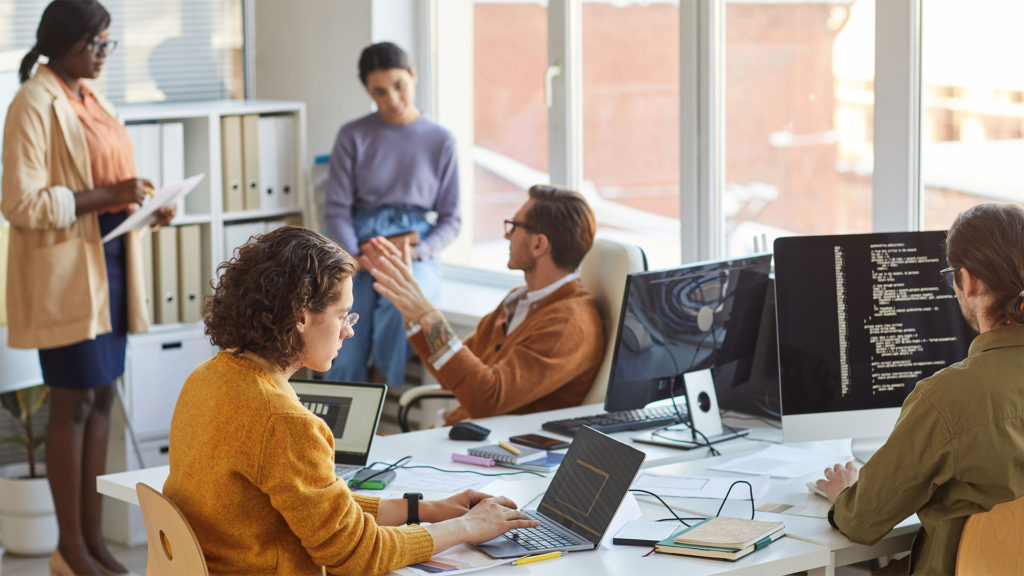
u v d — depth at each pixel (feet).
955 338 8.75
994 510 6.70
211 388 6.29
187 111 15.17
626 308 9.37
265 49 18.66
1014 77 10.39
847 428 8.63
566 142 15.31
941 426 6.76
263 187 16.08
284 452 6.16
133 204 12.91
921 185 11.30
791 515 7.60
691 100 13.32
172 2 17.65
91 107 12.79
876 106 11.37
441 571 6.57
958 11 10.77
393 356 15.47
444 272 17.95
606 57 14.75
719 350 9.87
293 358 6.34
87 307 12.38
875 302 8.64
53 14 12.17
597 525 7.07
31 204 11.87
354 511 6.42
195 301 15.37
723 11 13.07
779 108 12.59
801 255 8.57
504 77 16.65
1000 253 6.83
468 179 17.51
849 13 11.73
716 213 13.42
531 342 10.70
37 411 15.38
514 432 9.88
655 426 10.10
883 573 7.62
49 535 13.97
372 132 15.65
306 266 6.23
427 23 17.83
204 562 5.95
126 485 8.30
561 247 10.85
